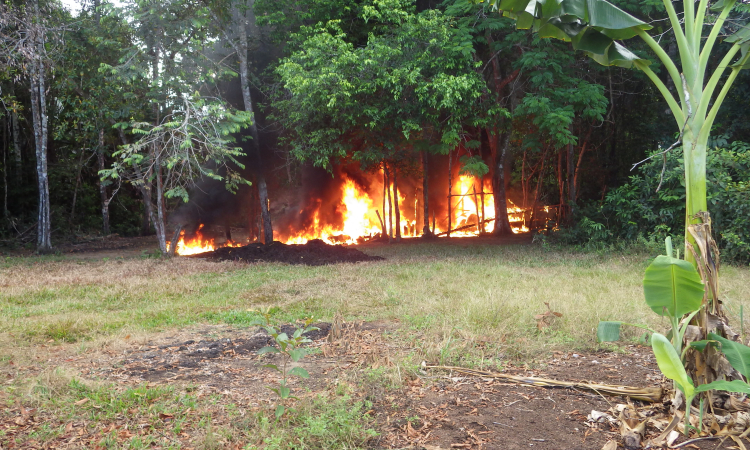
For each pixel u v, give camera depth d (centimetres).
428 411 387
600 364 493
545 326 597
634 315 648
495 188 2106
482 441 338
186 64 1507
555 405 397
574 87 1495
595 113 1431
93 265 1338
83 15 1641
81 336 626
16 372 488
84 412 388
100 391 425
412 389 429
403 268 1148
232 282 1010
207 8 1503
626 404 394
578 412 384
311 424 348
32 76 1681
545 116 1346
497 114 1557
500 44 1512
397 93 1336
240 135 1819
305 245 1564
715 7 393
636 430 336
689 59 370
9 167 2234
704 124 367
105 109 1517
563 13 382
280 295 870
